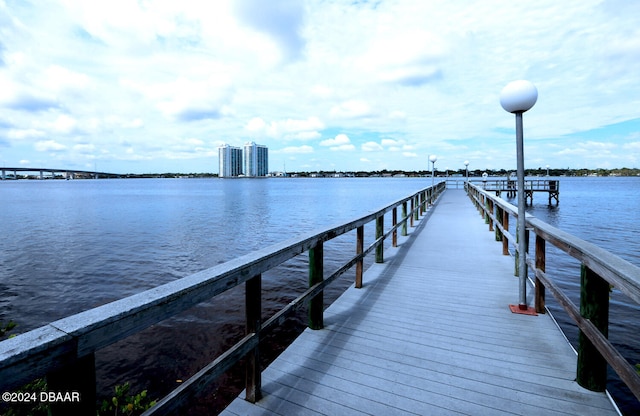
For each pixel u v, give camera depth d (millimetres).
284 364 2590
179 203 42875
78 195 65312
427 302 3865
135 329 1255
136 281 10828
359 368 2543
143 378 5141
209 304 7809
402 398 2203
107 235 19328
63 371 1058
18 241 17656
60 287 10273
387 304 3805
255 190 81438
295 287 9156
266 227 22234
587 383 2248
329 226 3291
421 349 2816
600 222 23828
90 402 1109
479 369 2523
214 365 1711
